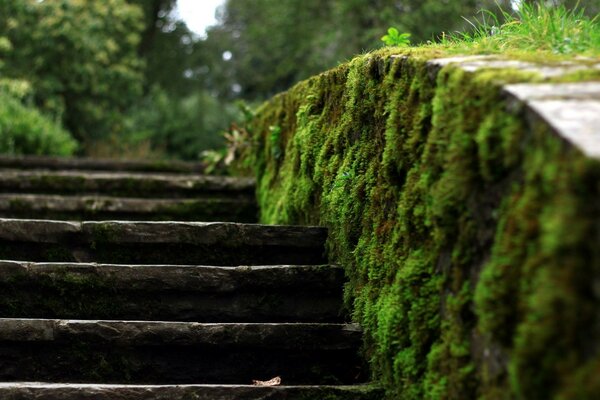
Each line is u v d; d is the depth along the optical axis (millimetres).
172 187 6270
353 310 3402
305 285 3584
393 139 2805
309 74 16438
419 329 2420
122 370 3201
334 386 2902
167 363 3225
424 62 2506
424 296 2420
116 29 16172
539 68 2080
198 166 7922
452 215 2193
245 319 3568
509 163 1798
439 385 2219
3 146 9383
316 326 3254
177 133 17281
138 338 3199
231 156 6871
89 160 7828
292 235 3998
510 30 3002
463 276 2123
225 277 3553
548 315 1526
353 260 3398
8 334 3164
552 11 2926
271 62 23109
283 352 3266
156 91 18500
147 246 3957
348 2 14445
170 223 3949
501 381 1817
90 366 3193
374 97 3154
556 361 1504
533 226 1650
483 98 1971
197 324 3225
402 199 2645
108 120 15812
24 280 3482
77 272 3498
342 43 15188
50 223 3945
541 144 1636
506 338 1766
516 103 1789
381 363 2869
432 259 2385
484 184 1983
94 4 15289
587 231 1416
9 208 5566
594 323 1392
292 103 4770
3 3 13836
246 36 24625
